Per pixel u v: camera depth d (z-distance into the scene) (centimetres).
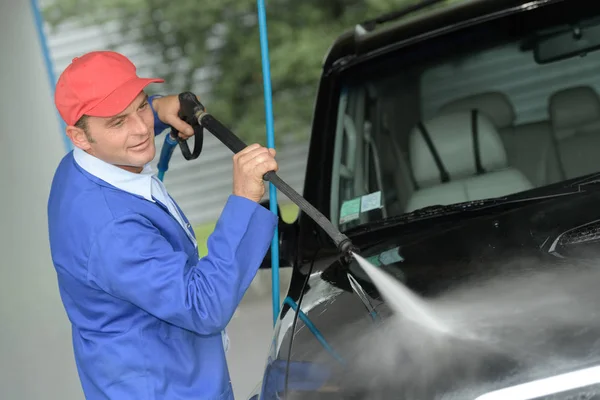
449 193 371
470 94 387
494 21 397
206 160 1060
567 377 221
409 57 407
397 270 304
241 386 586
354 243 347
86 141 288
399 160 387
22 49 626
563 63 374
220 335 323
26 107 616
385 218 370
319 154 404
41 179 613
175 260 280
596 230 282
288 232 381
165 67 1095
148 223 288
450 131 383
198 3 1077
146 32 1087
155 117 354
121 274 280
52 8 1073
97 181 292
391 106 399
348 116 407
